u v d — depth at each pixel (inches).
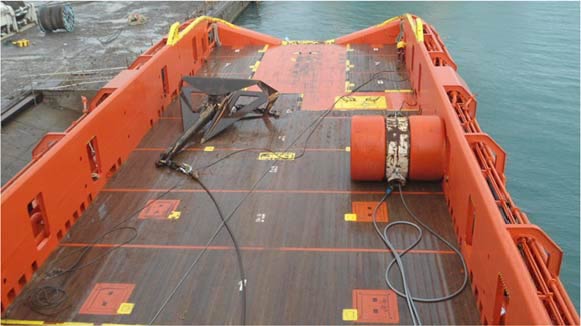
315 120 385.4
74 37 1138.7
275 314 209.3
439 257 239.6
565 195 562.6
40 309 214.8
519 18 1059.9
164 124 385.1
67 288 225.9
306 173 313.7
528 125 677.3
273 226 265.0
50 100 835.4
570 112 700.7
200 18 530.3
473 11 1119.0
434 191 293.3
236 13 1338.6
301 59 528.7
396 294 218.1
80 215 276.7
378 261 238.1
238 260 241.0
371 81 461.7
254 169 319.9
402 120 297.1
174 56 431.8
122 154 329.7
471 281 221.9
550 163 610.2
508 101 732.0
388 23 564.7
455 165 259.3
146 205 285.0
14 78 901.2
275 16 1272.1
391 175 289.1
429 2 1217.4
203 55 534.3
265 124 380.8
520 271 163.5
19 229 222.1
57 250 249.6
